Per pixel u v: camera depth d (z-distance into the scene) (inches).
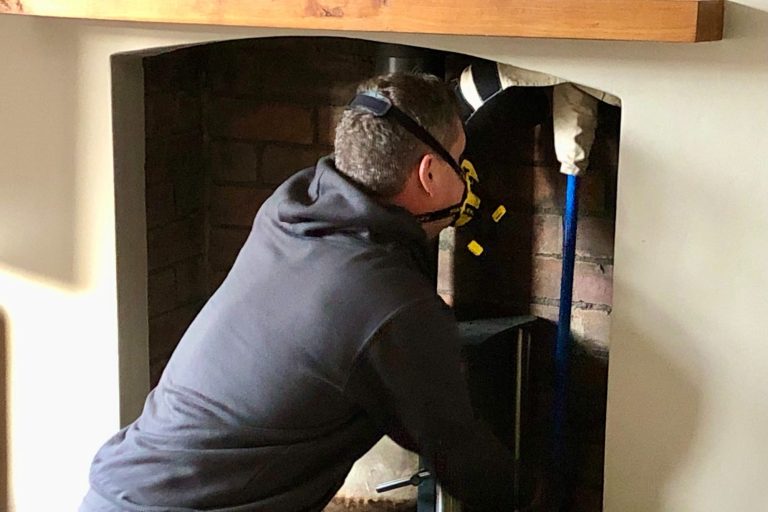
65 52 80.4
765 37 64.4
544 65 69.2
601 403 85.0
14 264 85.4
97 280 83.6
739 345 68.7
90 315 84.4
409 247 64.9
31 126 82.5
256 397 63.1
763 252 67.1
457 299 88.6
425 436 63.2
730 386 69.3
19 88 82.2
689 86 66.5
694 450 71.0
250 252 67.3
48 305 85.4
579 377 85.4
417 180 65.5
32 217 84.2
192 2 71.8
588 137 75.3
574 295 84.4
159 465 64.1
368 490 90.0
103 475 66.6
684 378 70.2
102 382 85.1
